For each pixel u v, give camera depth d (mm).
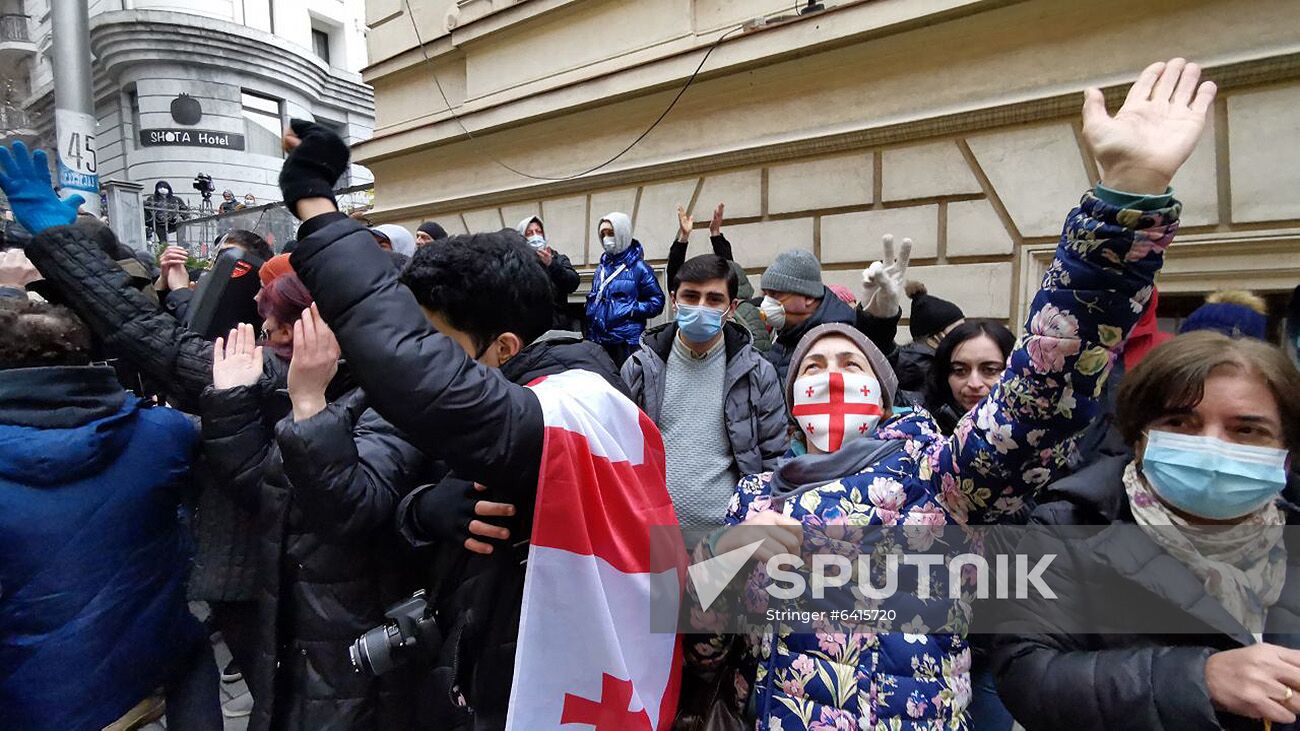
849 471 1295
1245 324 1915
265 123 21578
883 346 2703
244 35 20250
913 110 4410
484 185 7473
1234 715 984
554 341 1310
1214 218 3439
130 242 11789
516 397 1018
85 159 5180
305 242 1006
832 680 1169
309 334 1234
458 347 1010
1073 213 943
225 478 1529
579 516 1040
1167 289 3623
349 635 1427
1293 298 2164
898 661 1160
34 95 20672
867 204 4668
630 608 1121
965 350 2148
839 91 4750
